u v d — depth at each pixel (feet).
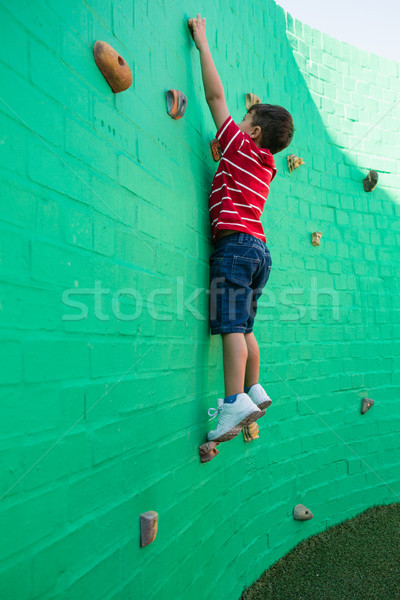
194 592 5.76
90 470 3.95
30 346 3.34
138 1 5.29
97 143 4.31
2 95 3.26
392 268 11.73
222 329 6.23
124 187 4.73
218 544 6.56
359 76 11.81
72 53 4.04
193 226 6.45
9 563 3.08
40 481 3.38
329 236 10.61
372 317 11.19
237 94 8.37
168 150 5.83
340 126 11.32
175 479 5.51
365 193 11.56
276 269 9.07
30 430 3.31
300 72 10.63
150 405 5.01
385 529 9.45
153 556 4.89
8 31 3.35
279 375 8.85
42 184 3.57
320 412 9.77
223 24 8.02
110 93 4.59
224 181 6.52
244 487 7.57
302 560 8.21
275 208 9.24
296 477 9.02
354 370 10.65
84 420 3.90
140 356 4.86
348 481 10.12
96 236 4.20
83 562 3.79
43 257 3.52
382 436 10.93
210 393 6.80
